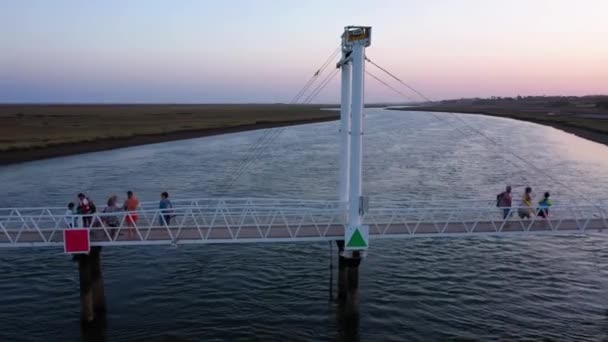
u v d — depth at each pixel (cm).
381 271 2509
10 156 6769
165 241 1848
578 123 12175
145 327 1908
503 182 4847
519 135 10231
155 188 4669
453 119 17338
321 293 2239
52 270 2555
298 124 15050
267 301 2153
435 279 2403
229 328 1900
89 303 1905
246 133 11419
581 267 2567
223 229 2072
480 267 2572
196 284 2350
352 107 1750
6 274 2494
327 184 4784
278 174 5441
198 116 17562
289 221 3191
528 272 2497
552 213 3622
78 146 7962
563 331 1884
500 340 1817
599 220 2119
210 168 5950
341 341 1802
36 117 14675
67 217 1995
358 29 1689
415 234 1925
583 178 5069
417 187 4566
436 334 1856
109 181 5059
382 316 1998
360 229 1825
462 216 3441
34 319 1977
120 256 2759
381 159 6562
